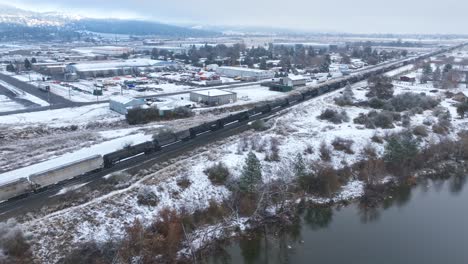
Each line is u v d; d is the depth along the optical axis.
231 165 61.78
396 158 69.81
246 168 55.91
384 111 94.50
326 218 55.66
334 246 48.19
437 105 108.12
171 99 111.00
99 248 41.00
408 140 71.12
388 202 61.22
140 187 52.34
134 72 169.75
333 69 186.88
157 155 64.25
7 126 81.12
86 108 100.50
